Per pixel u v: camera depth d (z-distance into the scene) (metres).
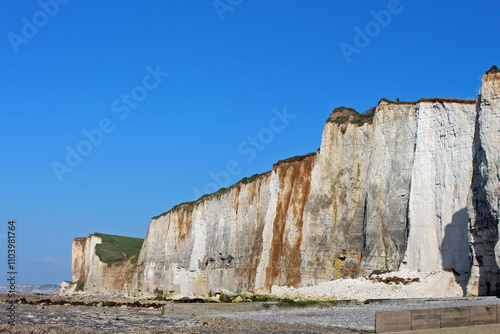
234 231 75.94
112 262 124.56
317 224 54.84
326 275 52.50
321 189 56.19
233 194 78.75
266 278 61.62
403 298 36.78
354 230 52.09
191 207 96.12
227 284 73.69
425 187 44.56
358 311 32.38
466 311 21.33
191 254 87.50
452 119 44.34
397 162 47.62
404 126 48.16
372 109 61.22
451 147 43.88
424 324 20.33
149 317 36.34
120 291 115.75
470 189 37.47
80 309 42.94
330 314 32.16
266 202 69.69
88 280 129.88
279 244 62.44
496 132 35.62
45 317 34.78
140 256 114.12
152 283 100.19
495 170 35.03
